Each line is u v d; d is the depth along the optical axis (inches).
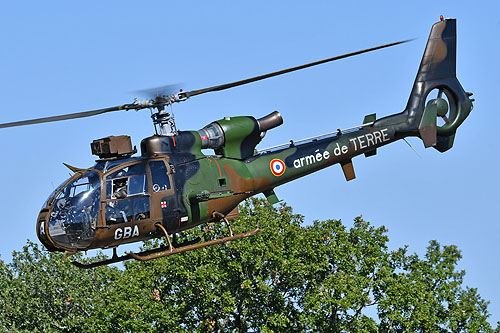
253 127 2982.3
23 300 6166.3
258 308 5905.5
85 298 6299.2
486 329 5841.5
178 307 5649.6
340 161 3216.0
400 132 3356.3
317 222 6186.0
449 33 3540.8
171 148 2770.7
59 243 2603.3
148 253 2795.3
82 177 2642.7
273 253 5733.3
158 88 2733.8
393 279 5753.0
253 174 2982.3
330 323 5743.1
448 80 3501.5
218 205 2874.0
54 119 2564.0
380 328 5787.4
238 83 2733.8
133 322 5546.3
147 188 2689.5
